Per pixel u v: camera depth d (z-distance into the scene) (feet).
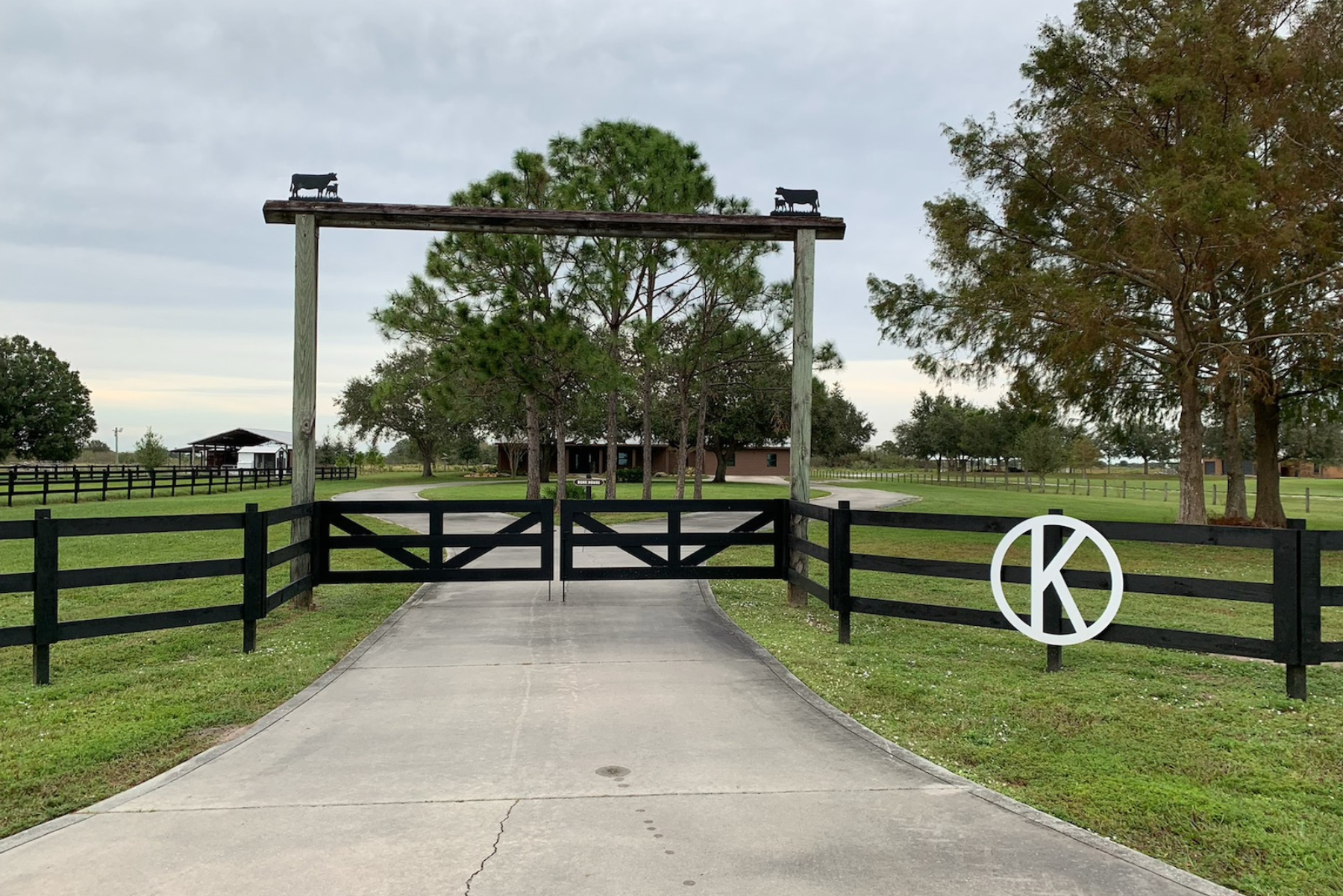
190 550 44.37
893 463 313.94
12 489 75.41
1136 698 17.79
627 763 13.24
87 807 11.49
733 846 10.27
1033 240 57.62
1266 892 9.52
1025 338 56.75
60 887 9.18
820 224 29.66
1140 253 48.39
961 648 23.07
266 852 10.03
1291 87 47.50
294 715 15.83
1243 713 16.80
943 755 14.11
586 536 28.99
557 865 9.69
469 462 266.57
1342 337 48.75
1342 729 15.76
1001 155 57.26
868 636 24.44
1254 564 46.21
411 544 28.37
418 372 68.90
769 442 181.37
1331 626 27.99
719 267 66.28
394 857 9.87
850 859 9.96
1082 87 56.70
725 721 15.52
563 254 62.80
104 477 87.56
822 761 13.43
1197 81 46.98
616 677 18.80
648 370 73.36
